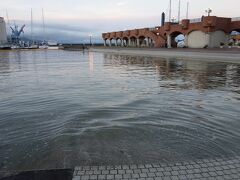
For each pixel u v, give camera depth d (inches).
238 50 1168.2
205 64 1030.4
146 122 258.4
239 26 1604.3
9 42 4813.0
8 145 205.2
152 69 853.2
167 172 154.6
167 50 1678.2
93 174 152.8
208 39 1620.3
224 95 399.5
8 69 912.9
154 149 194.5
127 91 437.4
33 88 477.1
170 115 284.5
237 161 169.2
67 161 176.7
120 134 225.0
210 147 198.1
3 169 167.0
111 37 3506.4
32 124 256.8
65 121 264.1
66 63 1238.3
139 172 154.9
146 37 2578.7
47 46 4608.8
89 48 3651.6
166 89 455.5
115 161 175.3
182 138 216.5
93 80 589.6
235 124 254.2
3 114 294.2
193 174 151.9
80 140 212.4
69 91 442.3
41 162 176.4
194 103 343.0
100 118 273.1
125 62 1242.0
